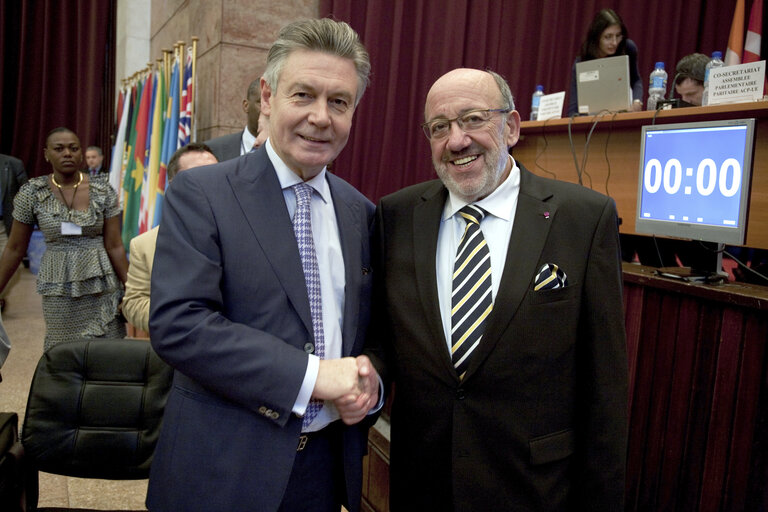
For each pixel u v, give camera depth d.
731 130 1.61
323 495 1.17
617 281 1.22
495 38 5.04
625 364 1.21
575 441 1.23
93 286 2.57
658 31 5.16
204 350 0.98
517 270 1.20
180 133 4.00
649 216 1.89
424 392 1.24
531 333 1.18
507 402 1.19
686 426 1.54
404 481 1.30
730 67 2.08
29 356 3.65
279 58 1.06
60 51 6.23
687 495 1.52
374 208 1.42
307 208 1.14
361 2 4.65
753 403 1.37
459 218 1.31
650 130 1.87
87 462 1.48
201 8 4.34
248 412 1.05
